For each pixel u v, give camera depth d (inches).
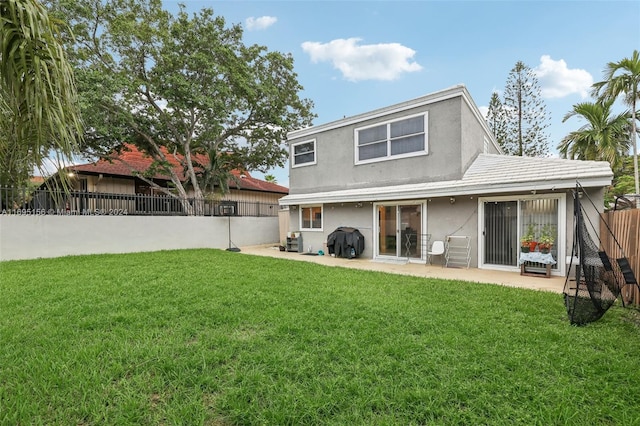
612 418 93.0
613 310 197.6
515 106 1079.6
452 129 395.5
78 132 76.7
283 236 641.6
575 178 287.1
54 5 501.7
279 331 157.2
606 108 609.6
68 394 102.9
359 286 259.3
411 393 103.1
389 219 448.8
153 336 151.3
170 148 746.2
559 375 115.2
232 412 94.3
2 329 157.8
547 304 205.8
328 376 115.1
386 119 458.3
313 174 552.4
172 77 570.9
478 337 148.7
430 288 252.8
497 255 358.3
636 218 209.2
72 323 168.7
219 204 642.8
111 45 572.1
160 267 348.8
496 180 343.6
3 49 67.1
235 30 667.4
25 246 413.7
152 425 89.7
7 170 80.3
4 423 89.0
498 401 100.0
